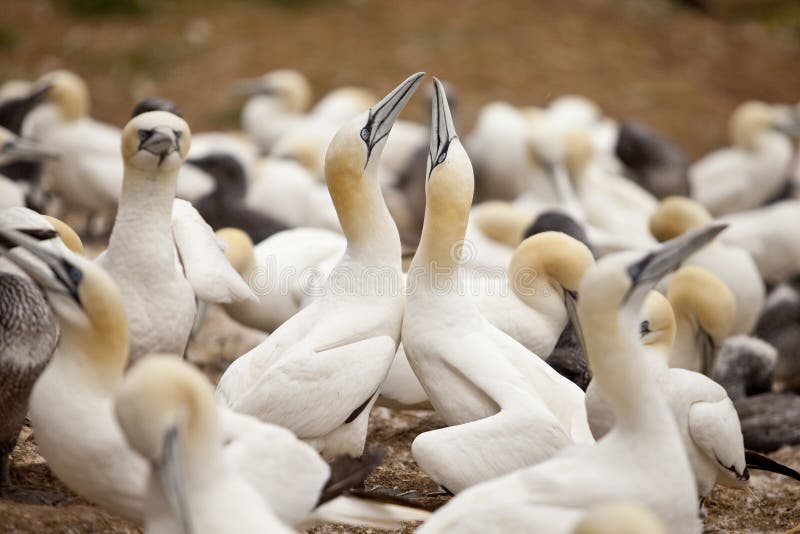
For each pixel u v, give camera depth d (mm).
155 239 12750
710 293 16203
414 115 40906
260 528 8922
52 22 45094
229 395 12258
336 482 10477
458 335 12312
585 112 37438
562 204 27578
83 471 10312
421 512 10766
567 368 15289
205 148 29000
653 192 30375
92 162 26266
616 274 9828
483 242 20891
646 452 9758
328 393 11906
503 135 32562
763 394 17812
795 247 24938
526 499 9383
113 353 10422
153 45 44000
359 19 45844
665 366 12656
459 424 12203
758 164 32812
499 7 47469
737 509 13859
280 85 37188
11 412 11492
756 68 46875
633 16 48969
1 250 10484
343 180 12742
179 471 8742
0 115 27047
